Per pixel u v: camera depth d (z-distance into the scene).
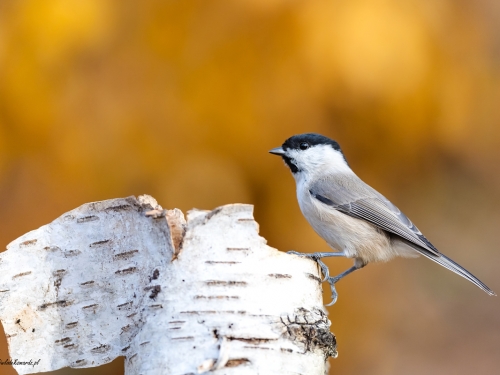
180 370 3.88
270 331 4.06
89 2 6.03
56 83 6.00
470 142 7.51
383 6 6.12
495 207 9.88
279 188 6.72
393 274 8.47
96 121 6.12
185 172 6.29
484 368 8.46
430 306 9.36
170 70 6.19
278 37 6.07
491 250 10.25
